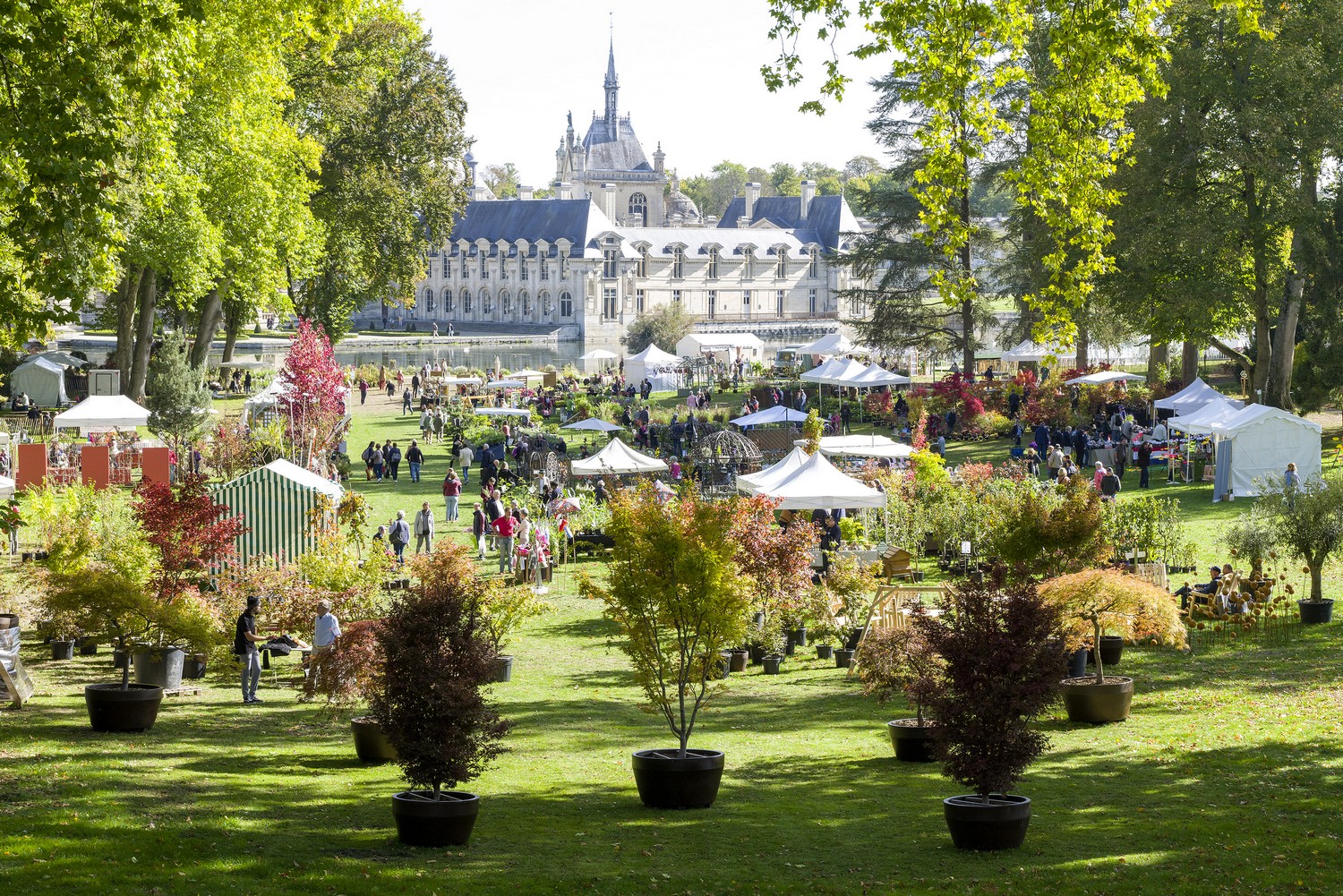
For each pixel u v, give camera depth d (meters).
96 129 16.33
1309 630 26.75
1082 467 52.59
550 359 144.38
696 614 16.27
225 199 52.31
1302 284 55.00
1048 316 21.92
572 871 12.70
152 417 53.22
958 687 13.75
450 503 44.62
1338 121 47.91
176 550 23.34
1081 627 20.31
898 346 76.81
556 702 22.45
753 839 14.10
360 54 66.88
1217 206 52.22
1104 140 21.16
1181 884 12.25
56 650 24.64
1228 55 50.00
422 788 14.35
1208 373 80.62
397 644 13.68
